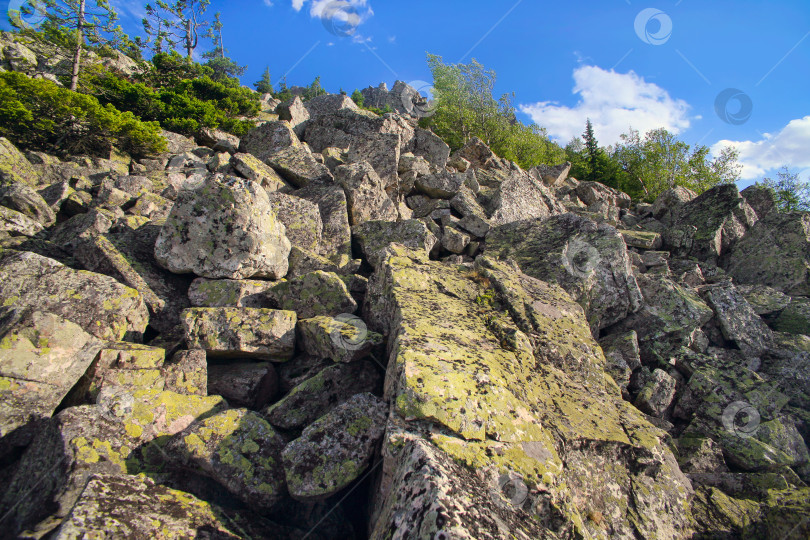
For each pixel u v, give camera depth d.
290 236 10.81
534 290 8.65
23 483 4.38
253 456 4.88
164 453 4.80
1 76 17.33
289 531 4.57
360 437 4.80
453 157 27.30
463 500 3.24
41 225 9.88
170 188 13.05
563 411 5.86
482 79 50.22
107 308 6.48
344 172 13.85
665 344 9.37
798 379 8.83
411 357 5.10
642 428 6.25
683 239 14.96
